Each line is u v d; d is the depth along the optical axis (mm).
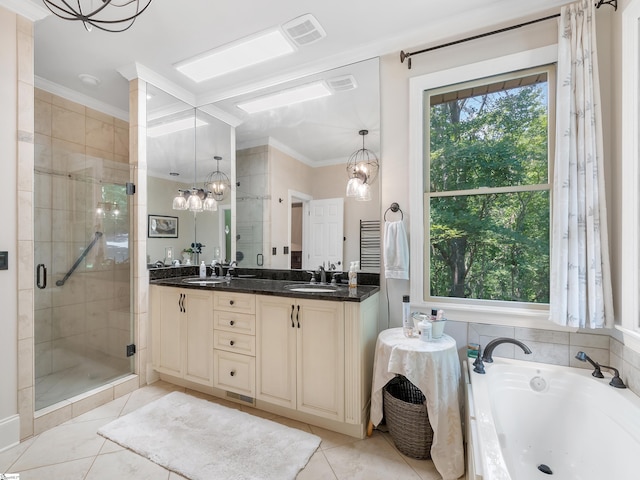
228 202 3049
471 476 1345
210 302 2398
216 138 3088
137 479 1563
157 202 2846
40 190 2162
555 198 1748
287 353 2086
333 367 1943
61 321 2279
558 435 1644
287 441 1861
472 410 1449
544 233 1980
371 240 2387
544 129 1979
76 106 3016
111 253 2562
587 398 1611
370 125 2408
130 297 2623
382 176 2352
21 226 1879
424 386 1632
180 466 1640
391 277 2184
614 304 1685
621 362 1620
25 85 1902
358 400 1878
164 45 2328
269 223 2838
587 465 1507
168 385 2650
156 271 2793
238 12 1997
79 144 3031
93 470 1620
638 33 1529
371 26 2143
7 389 1805
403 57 2242
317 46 2352
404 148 2283
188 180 3139
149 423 2039
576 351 1821
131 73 2611
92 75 2709
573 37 1716
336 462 1704
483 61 2041
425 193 2248
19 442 1830
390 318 2307
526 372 1786
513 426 1687
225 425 2025
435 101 2256
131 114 2646
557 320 1714
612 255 1706
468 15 2027
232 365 2297
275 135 2803
